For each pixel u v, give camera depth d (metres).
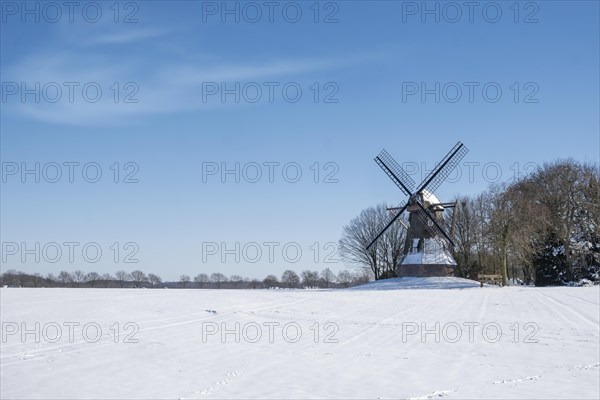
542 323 26.88
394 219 72.31
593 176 79.19
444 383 15.20
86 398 13.25
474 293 45.34
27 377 15.08
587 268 79.44
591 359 18.56
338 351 19.61
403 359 18.38
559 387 14.86
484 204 76.94
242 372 16.12
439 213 72.19
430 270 68.81
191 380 15.09
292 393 13.94
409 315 29.89
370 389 14.48
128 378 15.14
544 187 81.50
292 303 34.50
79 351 18.48
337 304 34.59
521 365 17.56
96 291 39.75
